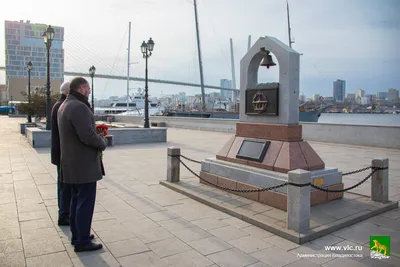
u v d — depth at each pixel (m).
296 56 5.76
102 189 6.59
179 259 3.64
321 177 5.46
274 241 4.14
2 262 3.52
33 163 9.45
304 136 16.42
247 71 6.50
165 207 5.47
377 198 5.62
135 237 4.23
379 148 13.37
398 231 4.52
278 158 5.52
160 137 15.66
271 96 5.93
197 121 24.31
